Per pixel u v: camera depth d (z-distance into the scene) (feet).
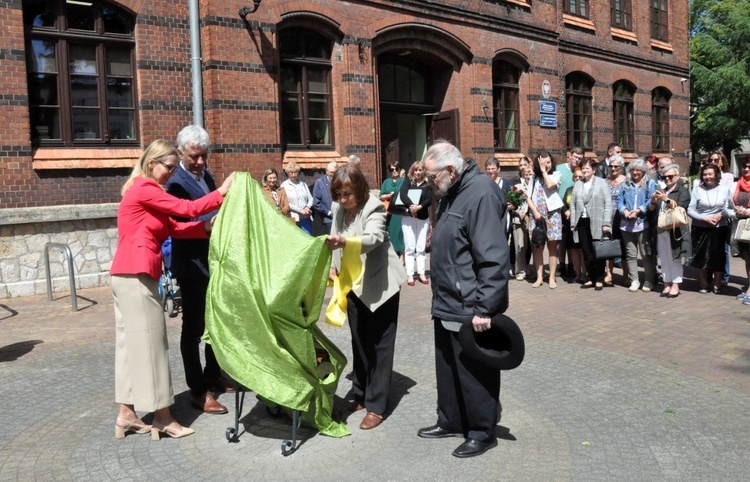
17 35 30.58
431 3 46.75
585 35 63.21
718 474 12.92
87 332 24.90
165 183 15.61
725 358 20.54
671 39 76.64
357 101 42.52
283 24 38.83
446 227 13.85
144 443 14.90
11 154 30.63
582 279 34.19
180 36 35.50
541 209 32.71
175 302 28.04
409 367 20.43
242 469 13.51
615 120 69.41
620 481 12.67
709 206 29.66
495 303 13.03
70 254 28.30
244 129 36.94
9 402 17.70
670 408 16.52
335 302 15.60
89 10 33.30
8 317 27.27
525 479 12.83
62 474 13.34
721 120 102.58
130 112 34.78
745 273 37.24
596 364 20.22
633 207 31.32
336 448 14.48
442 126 51.01
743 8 105.09
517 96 56.18
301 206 35.29
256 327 13.88
